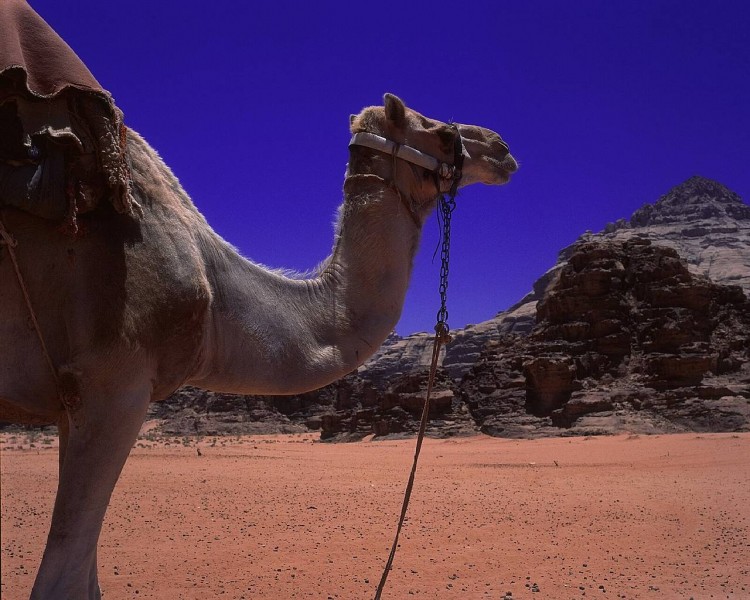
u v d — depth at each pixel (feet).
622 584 29.01
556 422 260.42
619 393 259.80
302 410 480.64
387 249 16.51
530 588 28.30
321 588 28.25
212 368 14.90
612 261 309.63
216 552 35.86
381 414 310.04
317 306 16.03
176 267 13.91
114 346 13.00
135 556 34.78
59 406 13.37
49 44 13.38
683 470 88.12
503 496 62.44
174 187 15.70
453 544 38.29
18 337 12.83
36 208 12.61
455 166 17.43
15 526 43.29
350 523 46.03
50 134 12.63
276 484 75.56
